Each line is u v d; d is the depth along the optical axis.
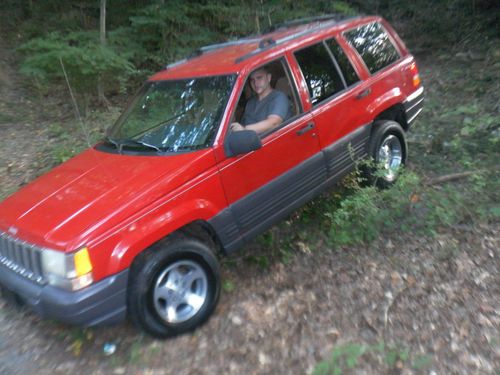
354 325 3.71
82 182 3.93
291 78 4.67
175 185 3.72
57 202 3.73
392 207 5.07
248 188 4.20
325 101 4.89
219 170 3.98
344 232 4.82
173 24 10.73
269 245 4.93
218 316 3.97
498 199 5.22
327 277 4.39
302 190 4.67
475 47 10.73
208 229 4.01
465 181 5.70
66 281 3.26
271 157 4.36
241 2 11.91
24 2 13.47
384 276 4.30
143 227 3.51
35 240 3.44
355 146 5.18
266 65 4.61
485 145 6.54
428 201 5.14
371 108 5.34
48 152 7.52
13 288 3.64
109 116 8.50
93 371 3.48
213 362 3.46
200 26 11.28
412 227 4.94
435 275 4.21
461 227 4.86
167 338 3.72
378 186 5.55
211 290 3.88
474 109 7.34
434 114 8.16
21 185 6.56
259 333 3.73
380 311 3.84
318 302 4.05
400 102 5.77
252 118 4.71
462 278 4.13
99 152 4.51
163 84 4.80
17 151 7.70
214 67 4.59
